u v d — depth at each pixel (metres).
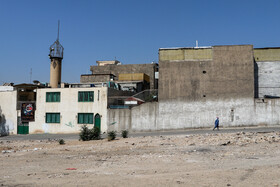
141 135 34.06
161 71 41.28
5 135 46.00
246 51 39.38
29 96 48.06
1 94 47.22
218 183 8.99
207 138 23.62
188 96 40.09
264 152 15.96
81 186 9.27
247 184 8.74
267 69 41.78
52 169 13.70
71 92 43.72
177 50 41.41
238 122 38.25
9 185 9.94
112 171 12.22
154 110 40.44
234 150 17.41
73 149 22.83
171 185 8.96
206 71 40.06
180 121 39.78
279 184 8.55
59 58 55.78
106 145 24.23
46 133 44.28
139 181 9.72
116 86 49.47
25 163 16.36
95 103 42.38
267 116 37.38
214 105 39.22
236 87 38.97
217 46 40.25
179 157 15.59
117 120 41.16
